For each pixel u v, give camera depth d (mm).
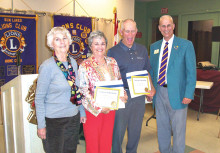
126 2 5465
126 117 2094
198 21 6234
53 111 1500
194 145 2916
